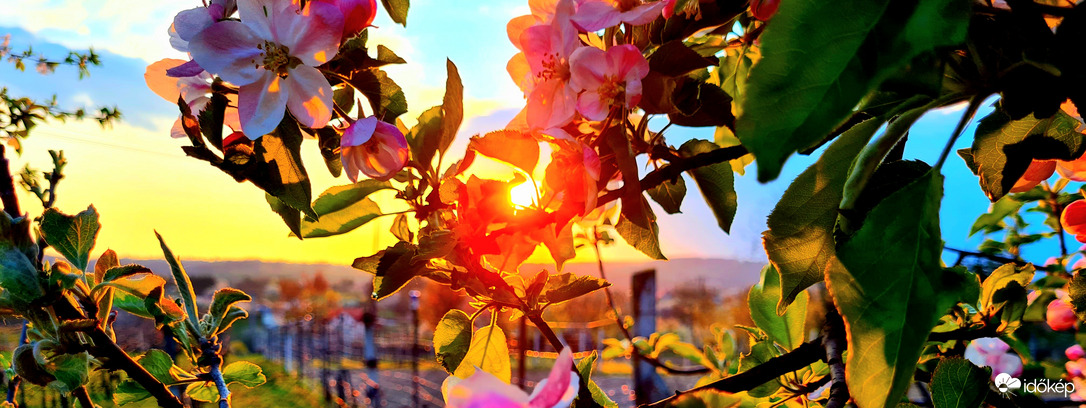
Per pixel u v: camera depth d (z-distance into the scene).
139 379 0.30
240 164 0.21
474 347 0.26
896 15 0.11
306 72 0.22
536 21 0.25
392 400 5.59
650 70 0.21
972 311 0.42
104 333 0.29
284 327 8.59
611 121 0.21
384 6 0.24
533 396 0.15
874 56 0.11
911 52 0.11
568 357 0.15
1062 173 0.26
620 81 0.21
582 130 0.23
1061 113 0.22
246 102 0.21
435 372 7.12
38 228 0.30
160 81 0.24
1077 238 0.28
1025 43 0.15
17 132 1.23
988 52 0.16
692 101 0.21
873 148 0.17
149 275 0.31
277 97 0.22
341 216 0.25
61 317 0.29
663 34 0.22
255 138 0.21
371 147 0.23
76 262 0.29
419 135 0.23
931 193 0.14
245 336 9.80
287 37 0.22
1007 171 0.22
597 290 0.23
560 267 0.24
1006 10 0.16
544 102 0.22
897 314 0.13
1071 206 0.28
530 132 0.22
